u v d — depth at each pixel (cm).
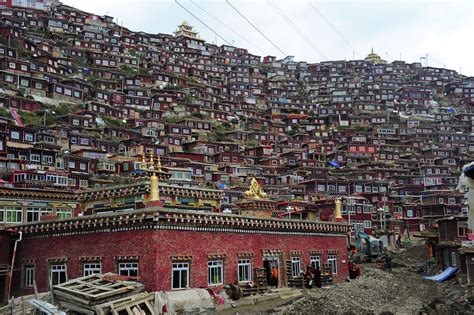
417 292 5219
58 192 5572
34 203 5391
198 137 16338
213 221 3794
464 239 6191
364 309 4138
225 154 14662
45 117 13112
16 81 14462
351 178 15000
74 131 12988
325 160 17025
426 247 8556
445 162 17475
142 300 3155
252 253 4175
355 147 18200
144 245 3431
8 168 9181
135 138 13912
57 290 3156
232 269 3962
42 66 15838
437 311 4094
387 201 12650
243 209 5284
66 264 3778
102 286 3177
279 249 4488
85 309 2995
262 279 4156
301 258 4750
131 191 4131
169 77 19962
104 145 13000
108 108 15738
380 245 8331
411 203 13038
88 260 3656
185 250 3575
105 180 10200
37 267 3919
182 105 18475
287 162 15800
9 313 3119
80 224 3716
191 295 3394
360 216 10669
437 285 5638
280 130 19725
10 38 16138
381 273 6272
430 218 11975
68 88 15475
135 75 18950
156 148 13475
